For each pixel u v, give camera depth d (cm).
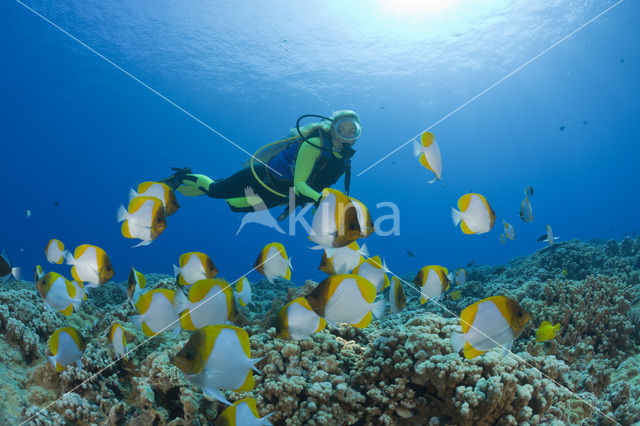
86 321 463
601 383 326
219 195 645
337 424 262
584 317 414
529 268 706
